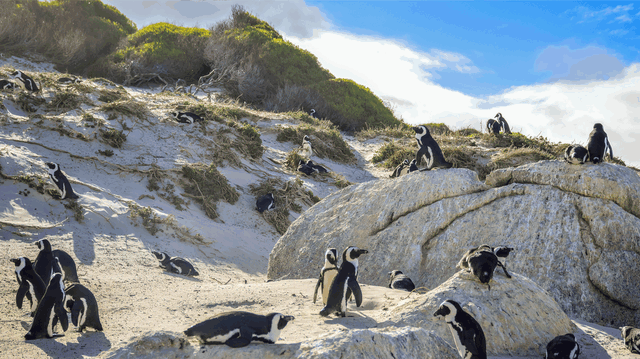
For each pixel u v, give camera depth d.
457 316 4.77
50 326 5.66
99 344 5.48
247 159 19.25
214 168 16.17
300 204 17.36
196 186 15.16
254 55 36.22
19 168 12.00
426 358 4.40
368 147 27.28
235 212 15.55
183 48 35.47
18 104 15.84
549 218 7.78
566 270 7.24
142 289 8.23
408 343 4.41
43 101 16.56
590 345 5.61
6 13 29.06
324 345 3.96
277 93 34.28
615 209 7.50
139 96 22.28
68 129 15.06
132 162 15.10
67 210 11.27
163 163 15.75
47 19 33.34
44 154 13.49
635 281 7.02
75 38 31.34
